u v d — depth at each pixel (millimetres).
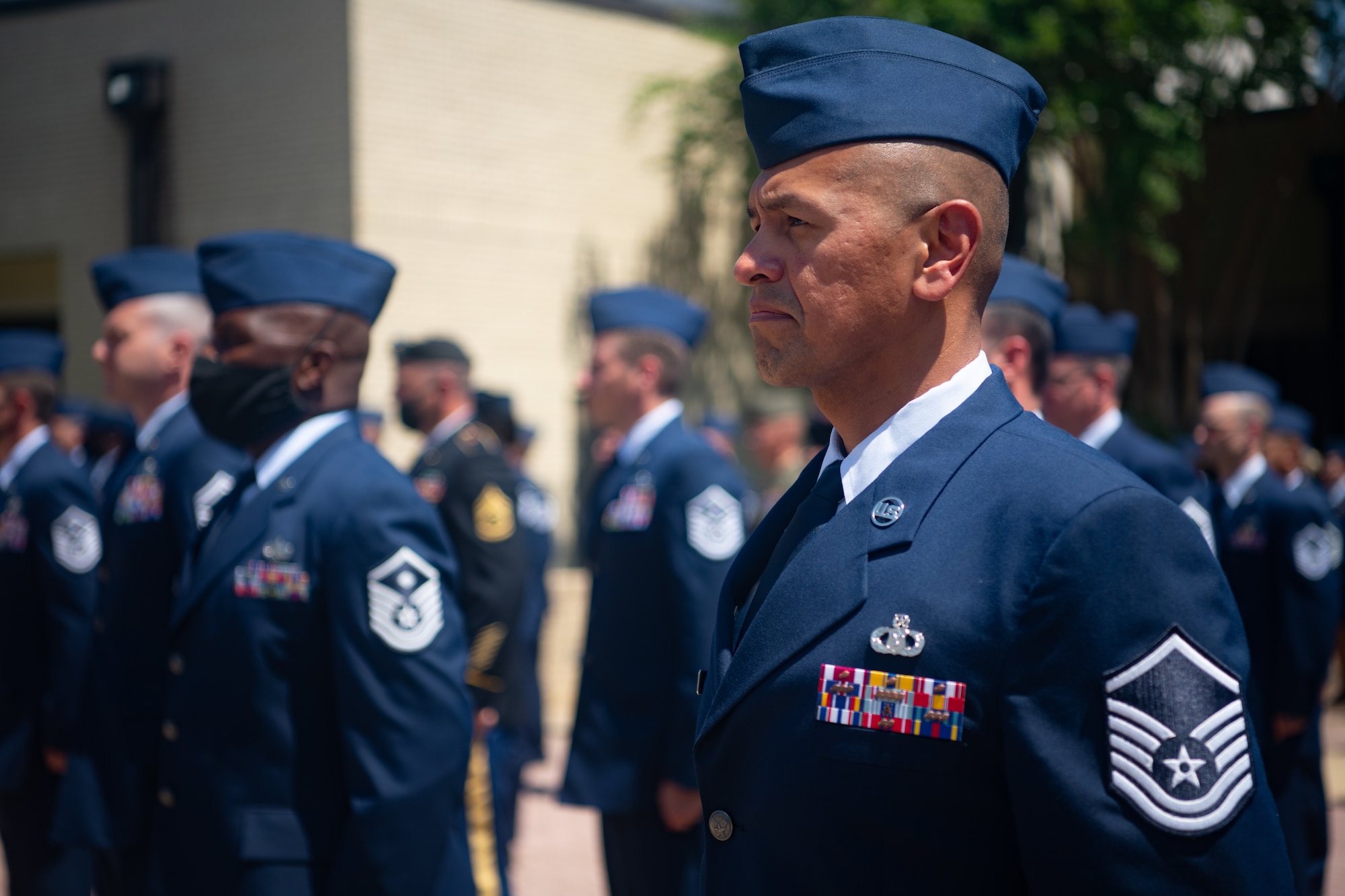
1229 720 1503
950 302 1764
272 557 3219
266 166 11734
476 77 12117
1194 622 1520
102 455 10664
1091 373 4977
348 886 3078
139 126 12203
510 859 6824
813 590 1723
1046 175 13766
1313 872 6074
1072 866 1481
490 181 12227
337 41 11328
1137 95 12094
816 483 2006
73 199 12797
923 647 1600
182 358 4480
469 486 5777
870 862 1596
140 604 4090
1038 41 10945
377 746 3094
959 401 1780
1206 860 1459
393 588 3139
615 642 4840
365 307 3518
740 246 14258
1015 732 1525
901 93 1716
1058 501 1588
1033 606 1548
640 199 13375
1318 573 5961
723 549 4723
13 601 5117
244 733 3180
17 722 5086
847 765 1616
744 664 1766
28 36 12953
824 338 1747
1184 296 14836
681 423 5152
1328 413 16297
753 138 1814
